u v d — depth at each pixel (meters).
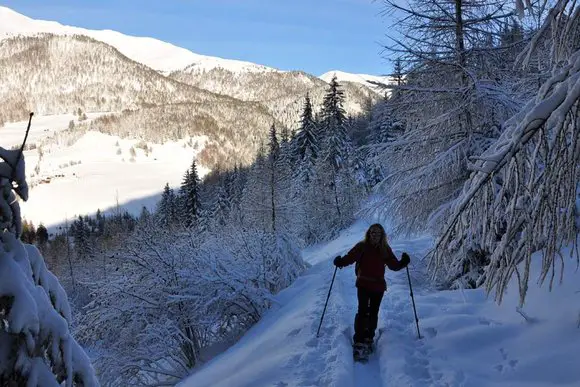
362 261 6.25
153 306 12.20
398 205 10.17
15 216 3.19
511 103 8.80
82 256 60.09
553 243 4.04
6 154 3.11
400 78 9.87
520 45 8.73
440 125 9.66
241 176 67.31
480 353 5.44
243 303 11.49
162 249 12.68
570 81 3.62
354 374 5.40
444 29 9.44
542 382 4.60
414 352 5.62
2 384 2.91
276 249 13.95
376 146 10.42
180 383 7.48
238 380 5.66
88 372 3.30
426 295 8.12
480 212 4.61
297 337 6.65
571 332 5.10
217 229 15.62
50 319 3.09
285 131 66.38
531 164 3.96
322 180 38.16
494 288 7.05
